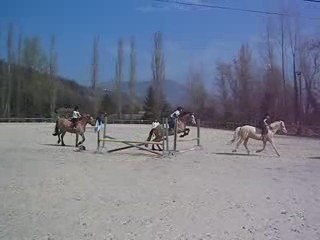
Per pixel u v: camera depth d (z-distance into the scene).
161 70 82.25
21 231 9.37
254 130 27.34
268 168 20.91
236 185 15.80
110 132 50.28
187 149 29.67
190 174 18.47
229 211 11.59
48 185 15.20
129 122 84.94
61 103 92.12
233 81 75.38
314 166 21.92
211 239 9.03
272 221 10.62
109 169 19.72
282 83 63.44
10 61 87.69
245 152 28.84
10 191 13.95
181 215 11.07
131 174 18.27
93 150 28.38
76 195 13.49
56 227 9.77
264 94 65.50
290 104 62.53
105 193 13.90
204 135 47.44
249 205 12.39
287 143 38.50
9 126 63.72
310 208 12.13
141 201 12.73
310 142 40.00
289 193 14.40
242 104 71.94
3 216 10.65
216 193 14.14
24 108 88.44
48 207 11.76
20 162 21.58
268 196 13.80
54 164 21.02
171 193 14.03
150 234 9.32
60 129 31.31
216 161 23.39
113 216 10.88
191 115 30.73
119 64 88.81
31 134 44.03
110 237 9.06
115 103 89.00
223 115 76.81
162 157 24.91
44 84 88.94
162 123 27.23
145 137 41.19
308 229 9.93
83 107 92.19
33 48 89.88
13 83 88.31
